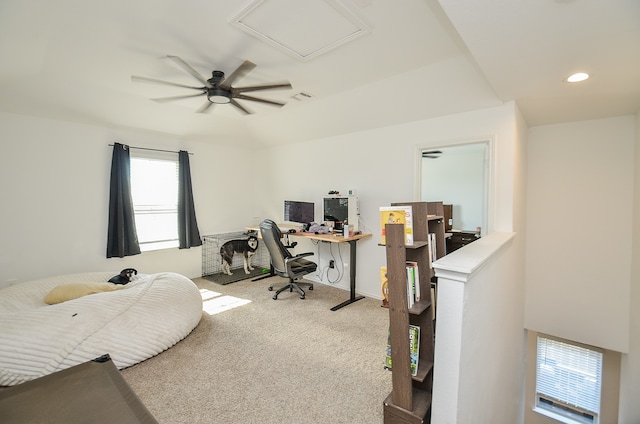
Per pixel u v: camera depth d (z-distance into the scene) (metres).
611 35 1.47
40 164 3.38
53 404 1.19
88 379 1.37
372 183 3.89
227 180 5.26
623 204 2.93
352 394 1.94
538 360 3.76
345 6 1.82
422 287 1.82
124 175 3.91
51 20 1.95
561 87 2.21
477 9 1.29
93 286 2.67
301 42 2.24
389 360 1.81
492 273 1.79
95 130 3.76
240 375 2.15
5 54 2.19
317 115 3.98
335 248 4.36
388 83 3.03
